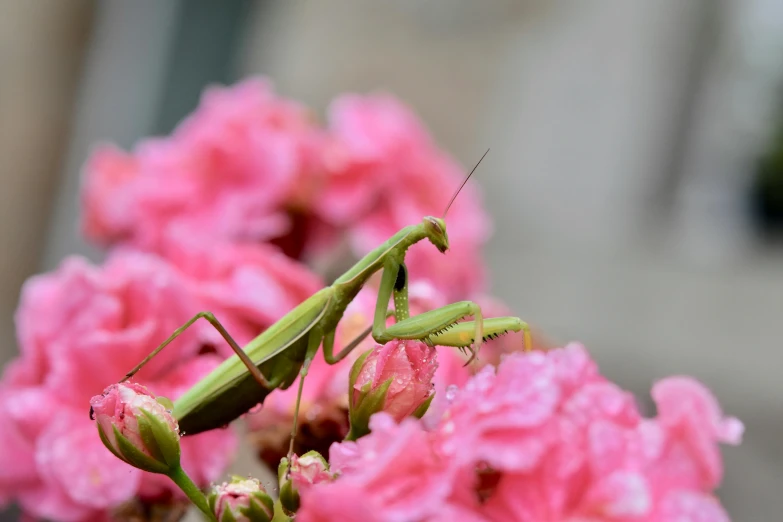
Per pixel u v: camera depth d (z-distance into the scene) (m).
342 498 0.54
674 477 0.57
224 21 1.20
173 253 0.70
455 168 0.77
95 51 1.19
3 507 0.65
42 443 0.63
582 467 0.56
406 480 0.55
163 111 1.18
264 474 0.70
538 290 2.22
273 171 0.72
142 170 0.74
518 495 0.56
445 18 2.40
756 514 1.41
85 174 0.75
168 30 1.18
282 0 1.79
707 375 1.89
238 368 0.61
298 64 2.30
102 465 0.63
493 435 0.56
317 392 0.63
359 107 0.75
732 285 2.24
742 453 1.60
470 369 0.64
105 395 0.58
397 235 0.62
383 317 0.62
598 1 2.35
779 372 1.85
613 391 0.57
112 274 0.65
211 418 0.61
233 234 0.72
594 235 2.33
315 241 0.74
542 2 2.38
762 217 2.82
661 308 2.13
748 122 2.55
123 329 0.65
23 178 1.18
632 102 2.33
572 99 2.35
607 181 2.33
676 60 2.36
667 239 2.38
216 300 0.66
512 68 2.37
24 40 1.15
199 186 0.73
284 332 0.62
